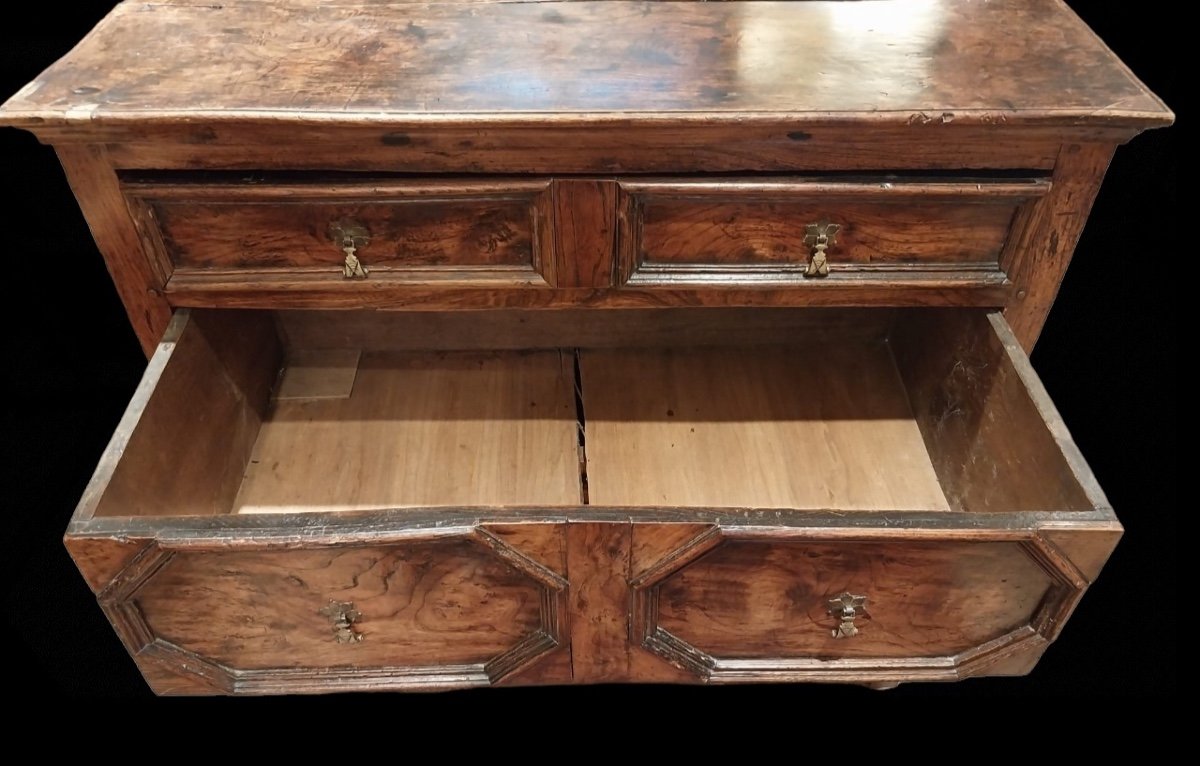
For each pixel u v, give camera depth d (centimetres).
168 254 120
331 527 100
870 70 118
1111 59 121
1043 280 126
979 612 112
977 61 121
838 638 115
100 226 118
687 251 122
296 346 165
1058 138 113
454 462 149
